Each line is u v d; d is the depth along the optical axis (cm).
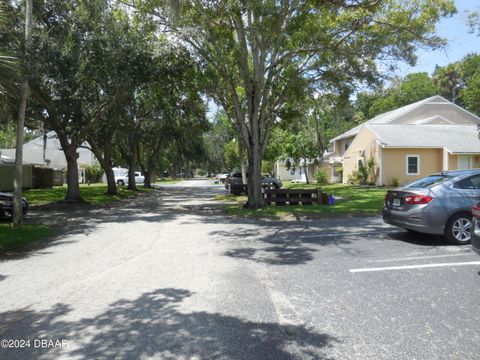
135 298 569
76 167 2347
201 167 11881
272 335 441
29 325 477
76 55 1798
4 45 1206
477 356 389
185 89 1980
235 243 978
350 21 1430
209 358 391
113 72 1886
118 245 984
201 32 1513
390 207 968
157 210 1873
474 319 474
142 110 3077
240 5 1414
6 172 3375
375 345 413
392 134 3114
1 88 1038
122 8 1716
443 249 839
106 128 2789
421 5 1416
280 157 4162
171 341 428
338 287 602
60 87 1803
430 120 3628
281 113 1820
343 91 1734
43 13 1717
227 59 1577
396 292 573
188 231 1193
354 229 1144
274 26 1441
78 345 422
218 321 480
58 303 553
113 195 2891
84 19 1756
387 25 1454
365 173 3231
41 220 1500
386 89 1755
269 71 1620
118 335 445
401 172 3014
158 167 7781
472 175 903
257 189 1742
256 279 655
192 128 2934
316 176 4175
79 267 760
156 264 774
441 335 434
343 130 5284
